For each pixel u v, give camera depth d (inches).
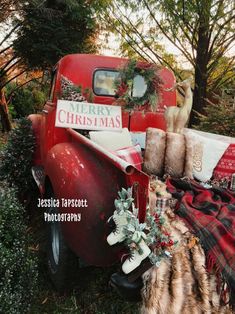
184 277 71.3
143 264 73.8
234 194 102.6
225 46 305.6
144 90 152.2
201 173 125.2
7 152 179.8
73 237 94.3
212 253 73.4
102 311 105.3
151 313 69.7
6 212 105.2
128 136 130.5
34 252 135.2
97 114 132.6
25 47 465.7
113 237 77.1
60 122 127.8
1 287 89.1
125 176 80.8
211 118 237.8
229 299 70.7
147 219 74.3
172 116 135.3
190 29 299.7
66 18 453.4
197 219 80.2
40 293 114.9
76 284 113.4
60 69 154.2
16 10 438.3
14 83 641.0
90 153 105.5
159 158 116.1
